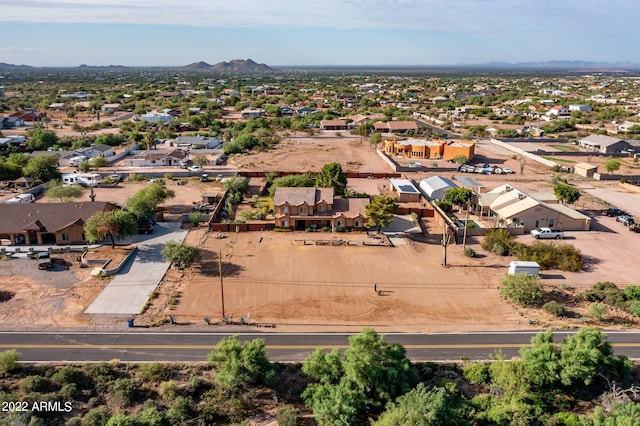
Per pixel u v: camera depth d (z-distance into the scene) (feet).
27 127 599.57
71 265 201.16
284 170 384.68
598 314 162.20
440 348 146.92
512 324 161.38
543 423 118.01
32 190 308.19
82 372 131.85
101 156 404.36
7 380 129.08
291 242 230.68
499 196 281.54
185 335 151.94
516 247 218.38
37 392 123.24
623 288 188.03
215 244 227.20
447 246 229.45
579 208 290.76
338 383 126.93
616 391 126.41
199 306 170.30
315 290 183.62
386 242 231.71
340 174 297.33
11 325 155.84
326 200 248.73
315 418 118.73
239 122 617.62
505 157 450.30
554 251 209.87
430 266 206.39
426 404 112.47
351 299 177.27
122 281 187.42
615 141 461.37
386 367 127.24
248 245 226.79
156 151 407.85
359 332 156.04
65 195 279.49
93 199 280.72
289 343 148.77
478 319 164.35
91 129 574.97
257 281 190.19
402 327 159.22
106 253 210.79
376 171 390.63
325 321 162.40
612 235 245.65
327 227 247.50
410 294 181.57
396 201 298.76
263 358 128.88
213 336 151.84
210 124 604.49
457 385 129.39
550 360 127.75
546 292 184.03
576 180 363.56
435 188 299.58
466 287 187.32
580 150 480.64
